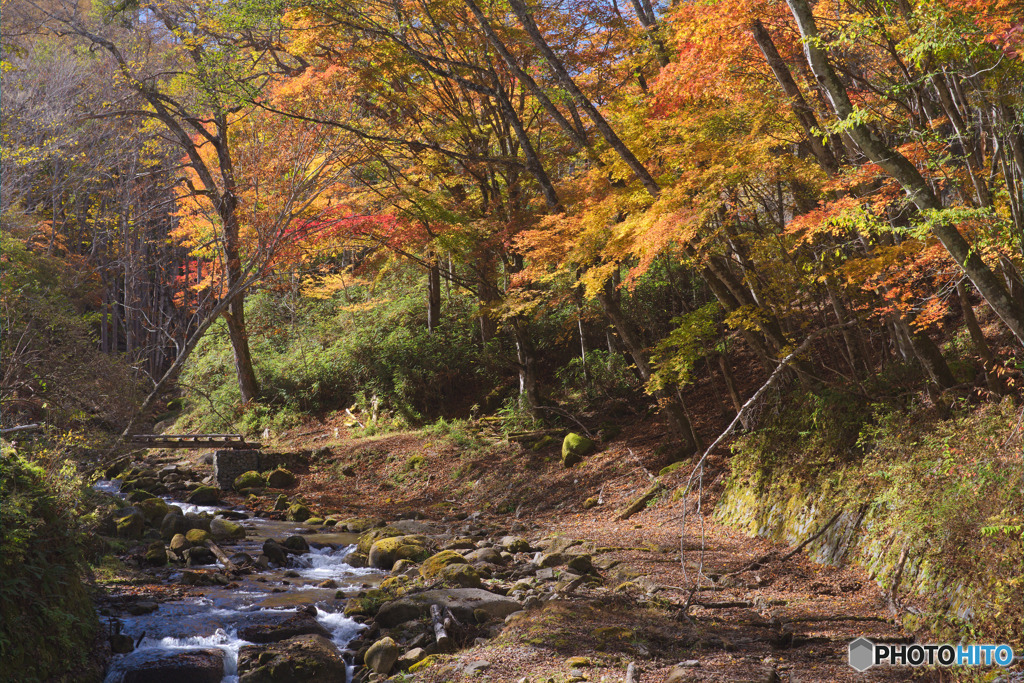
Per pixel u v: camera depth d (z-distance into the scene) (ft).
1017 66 21.76
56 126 59.77
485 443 68.95
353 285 104.06
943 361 32.73
